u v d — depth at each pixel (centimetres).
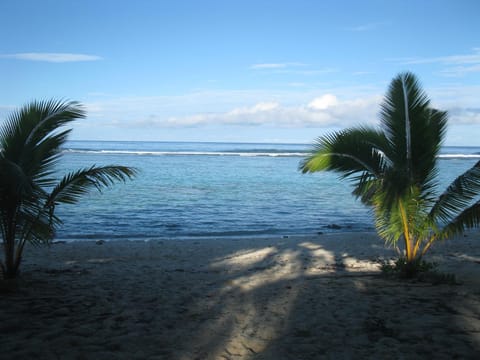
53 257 904
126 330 428
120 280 679
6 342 385
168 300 550
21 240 617
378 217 701
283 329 437
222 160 5659
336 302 537
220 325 448
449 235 661
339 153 680
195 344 393
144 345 389
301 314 488
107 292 588
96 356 360
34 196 546
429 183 677
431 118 691
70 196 630
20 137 613
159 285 646
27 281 639
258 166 4678
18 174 497
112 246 1052
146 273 751
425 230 670
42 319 454
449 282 643
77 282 652
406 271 681
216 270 800
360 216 1778
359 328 437
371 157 672
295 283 658
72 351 369
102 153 7038
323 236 1262
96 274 727
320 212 1858
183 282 673
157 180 3042
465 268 791
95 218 1577
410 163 661
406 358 362
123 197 2145
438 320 455
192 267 832
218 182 2994
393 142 691
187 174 3572
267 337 413
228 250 1029
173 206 1900
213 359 361
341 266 842
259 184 2941
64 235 1264
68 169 3450
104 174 627
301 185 2942
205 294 586
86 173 614
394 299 545
